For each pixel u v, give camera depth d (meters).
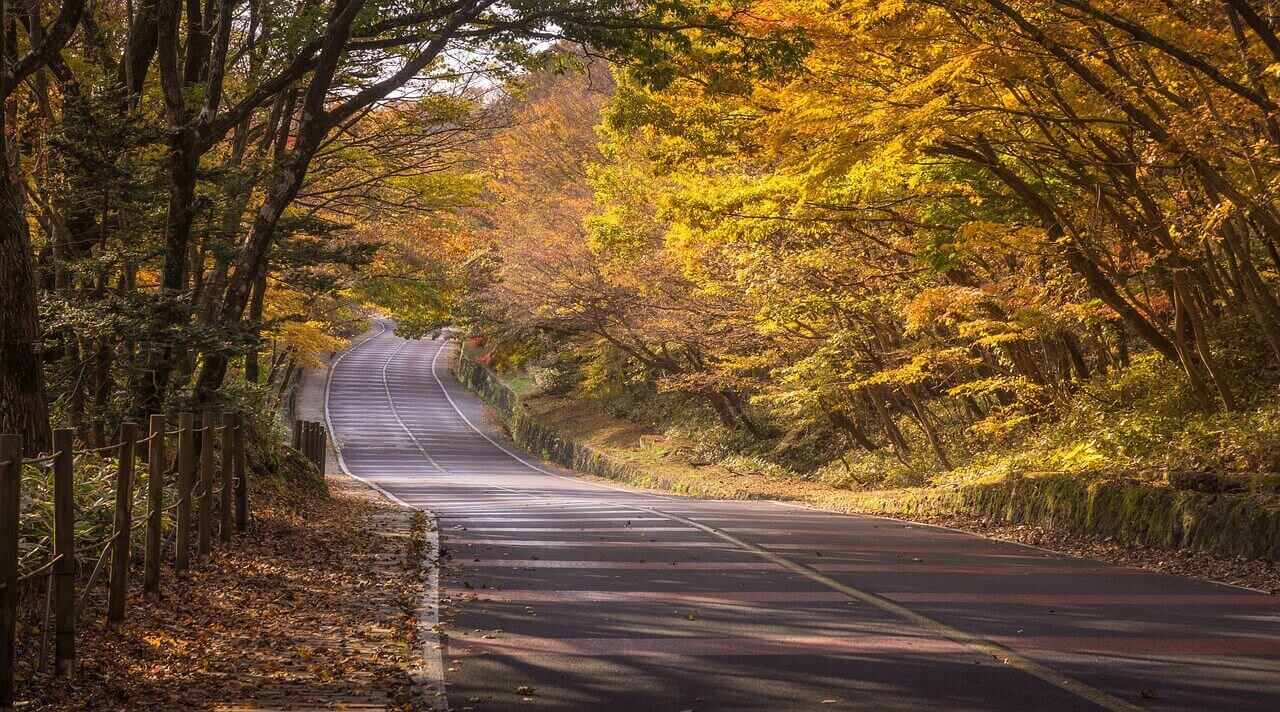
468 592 11.77
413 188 29.34
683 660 8.46
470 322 49.16
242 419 16.17
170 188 16.16
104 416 15.26
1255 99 12.87
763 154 17.73
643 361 50.16
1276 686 7.55
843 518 22.53
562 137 46.28
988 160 18.28
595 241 30.56
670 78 16.89
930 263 21.20
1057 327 22.34
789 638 9.30
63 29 12.86
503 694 7.47
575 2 17.08
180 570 11.84
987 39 14.16
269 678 7.87
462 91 25.91
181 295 15.13
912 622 10.01
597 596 11.52
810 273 27.22
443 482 46.34
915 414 36.59
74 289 15.45
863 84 16.36
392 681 7.81
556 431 64.50
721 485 37.72
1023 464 23.06
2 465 6.90
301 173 17.98
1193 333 21.25
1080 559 15.31
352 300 37.44
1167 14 13.62
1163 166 15.30
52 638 8.62
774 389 35.84
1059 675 7.90
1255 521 14.32
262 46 19.55
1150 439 20.08
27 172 16.95
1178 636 9.36
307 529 17.80
